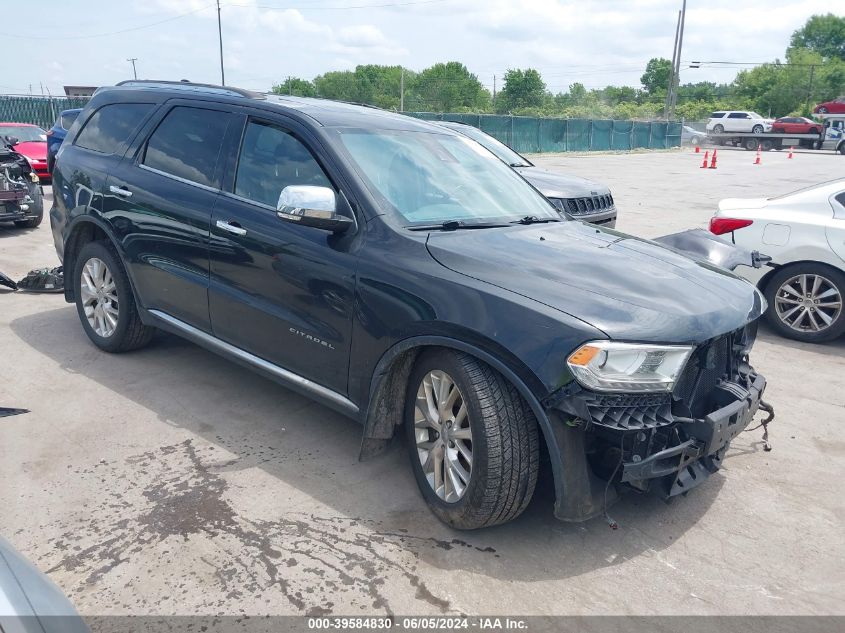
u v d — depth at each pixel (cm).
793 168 3047
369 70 11850
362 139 393
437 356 319
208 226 413
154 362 508
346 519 328
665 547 321
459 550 310
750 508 357
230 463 374
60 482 348
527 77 10594
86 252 511
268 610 267
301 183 381
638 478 290
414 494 354
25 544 298
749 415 330
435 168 409
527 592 286
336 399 363
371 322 337
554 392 279
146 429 407
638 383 282
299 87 11388
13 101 2975
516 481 298
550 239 372
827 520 349
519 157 974
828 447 430
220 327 420
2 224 1121
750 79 9312
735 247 536
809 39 11394
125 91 518
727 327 314
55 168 544
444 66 11506
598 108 8888
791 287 643
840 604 288
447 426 320
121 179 475
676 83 5725
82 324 531
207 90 466
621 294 306
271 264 380
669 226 1266
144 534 309
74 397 446
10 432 397
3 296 671
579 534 327
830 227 614
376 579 288
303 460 381
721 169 2928
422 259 329
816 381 546
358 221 354
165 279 449
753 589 295
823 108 6206
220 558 296
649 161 3491
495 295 300
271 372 396
